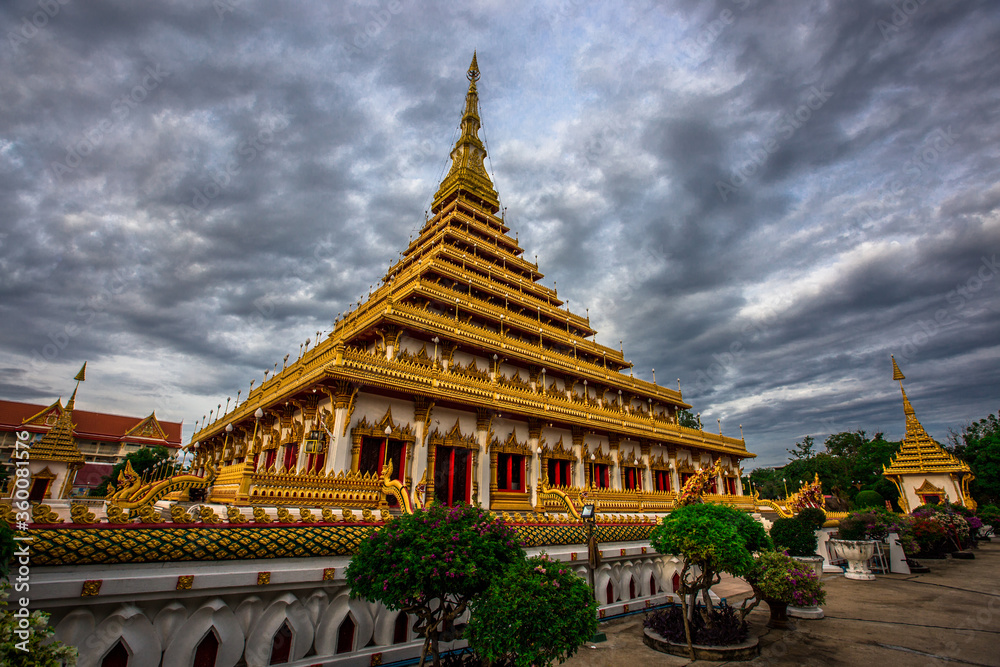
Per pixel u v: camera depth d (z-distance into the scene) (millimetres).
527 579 7648
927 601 16891
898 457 46031
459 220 42500
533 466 27719
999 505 54781
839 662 10664
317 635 9148
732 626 11859
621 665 10438
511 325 34625
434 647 8172
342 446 19859
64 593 6855
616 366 44531
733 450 45406
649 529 16062
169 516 9461
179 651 7746
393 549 8156
